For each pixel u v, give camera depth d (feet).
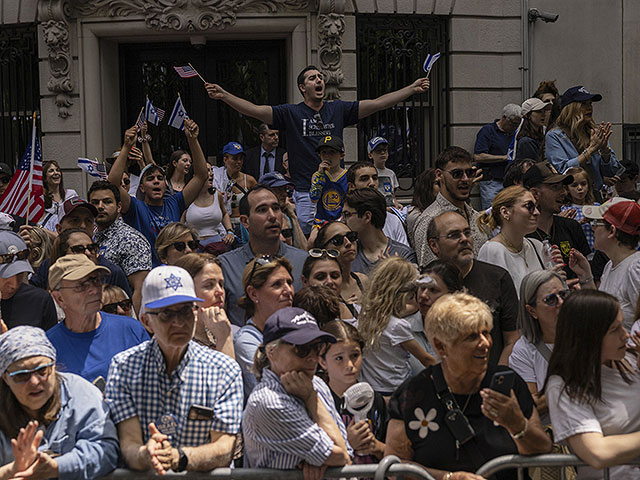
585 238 21.56
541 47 39.55
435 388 12.50
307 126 26.94
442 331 12.23
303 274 17.76
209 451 12.42
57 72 37.35
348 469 12.25
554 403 12.41
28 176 24.27
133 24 37.01
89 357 15.48
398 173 39.17
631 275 17.87
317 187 24.57
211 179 28.09
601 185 29.37
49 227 28.91
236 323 18.53
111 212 22.16
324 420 12.62
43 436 12.46
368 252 20.79
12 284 17.79
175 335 12.77
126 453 12.52
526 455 12.12
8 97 38.88
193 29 36.96
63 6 36.81
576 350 12.34
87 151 37.65
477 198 37.73
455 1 38.50
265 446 12.48
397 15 38.27
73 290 15.34
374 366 16.49
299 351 12.41
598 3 39.81
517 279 18.92
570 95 29.14
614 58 39.93
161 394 12.96
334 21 36.91
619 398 12.49
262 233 19.21
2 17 38.06
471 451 12.32
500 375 12.39
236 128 39.83
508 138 36.76
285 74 39.37
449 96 38.86
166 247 19.89
